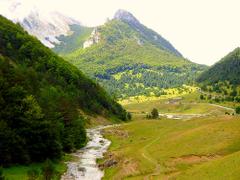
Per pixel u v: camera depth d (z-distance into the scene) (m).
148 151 91.50
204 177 57.72
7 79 86.75
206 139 87.31
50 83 176.38
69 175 76.19
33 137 79.06
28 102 81.81
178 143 90.81
